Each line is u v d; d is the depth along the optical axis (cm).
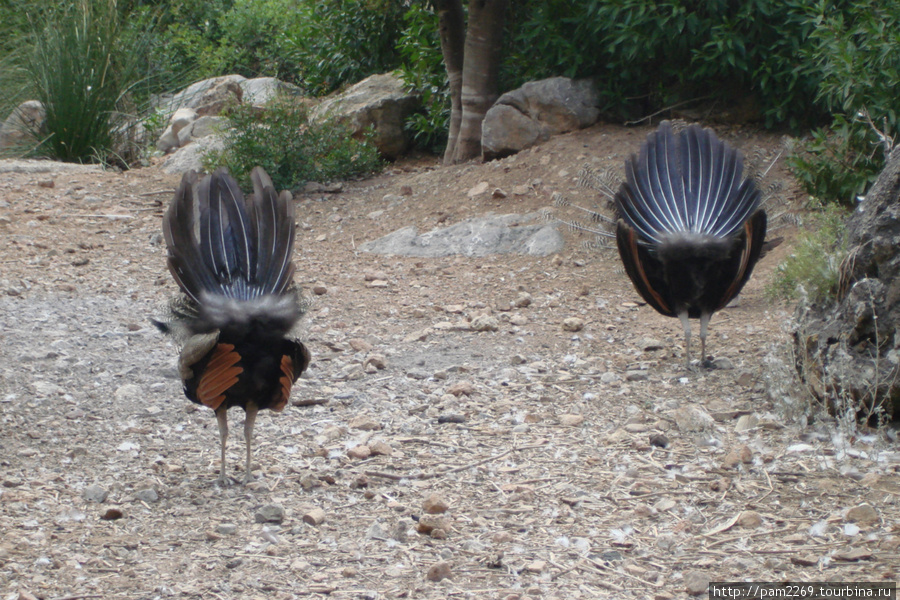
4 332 659
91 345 646
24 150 1346
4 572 349
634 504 418
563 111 1081
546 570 359
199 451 485
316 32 1495
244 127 1111
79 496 425
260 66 1891
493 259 885
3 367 590
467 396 562
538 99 1088
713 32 984
